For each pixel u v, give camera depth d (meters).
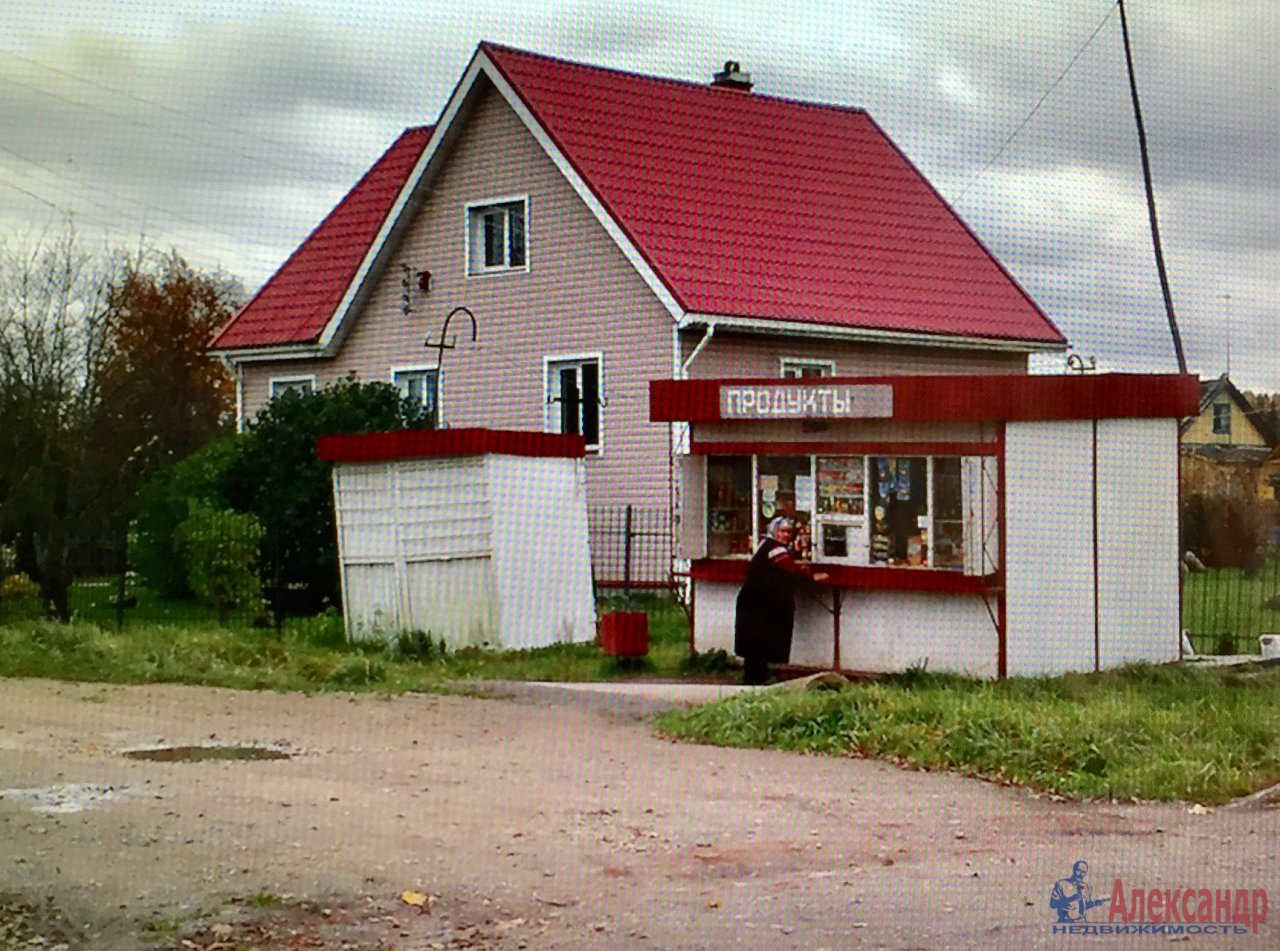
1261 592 30.89
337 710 17.34
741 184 34.44
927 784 13.59
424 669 20.95
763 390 20.20
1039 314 36.12
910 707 15.73
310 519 27.95
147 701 17.70
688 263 31.30
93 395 46.69
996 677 19.02
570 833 11.52
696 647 21.25
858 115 39.00
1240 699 17.00
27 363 44.66
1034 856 10.98
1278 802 12.92
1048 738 14.34
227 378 60.88
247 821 11.60
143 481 33.31
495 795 12.81
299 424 28.64
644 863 10.70
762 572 19.78
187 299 60.75
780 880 10.28
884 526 19.77
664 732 16.12
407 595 23.89
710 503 21.08
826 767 14.33
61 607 25.94
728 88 37.56
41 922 9.18
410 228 35.38
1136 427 19.34
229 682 19.31
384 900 9.73
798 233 34.09
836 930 9.12
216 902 9.60
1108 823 12.12
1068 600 19.06
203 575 26.73
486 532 23.20
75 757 14.02
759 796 12.94
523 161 33.38
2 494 28.41
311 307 38.00
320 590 28.16
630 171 32.97
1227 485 51.72
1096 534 19.17
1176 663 19.30
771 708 15.88
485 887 10.05
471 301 34.28
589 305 32.19
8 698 17.69
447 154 34.62
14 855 10.45
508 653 22.70
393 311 35.75
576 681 20.25
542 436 23.97
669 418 20.88
